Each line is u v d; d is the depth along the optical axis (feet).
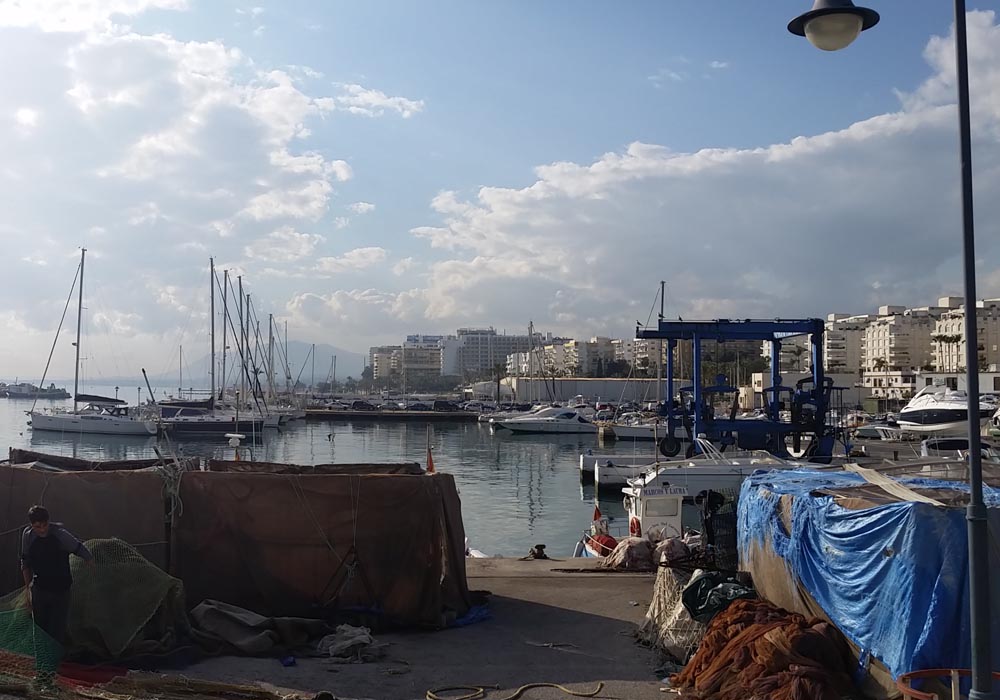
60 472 33.55
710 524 45.65
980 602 19.72
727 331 114.93
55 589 25.02
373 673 27.68
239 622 29.96
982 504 19.98
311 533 33.55
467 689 26.25
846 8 23.58
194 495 33.45
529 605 37.37
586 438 280.92
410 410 416.87
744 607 27.84
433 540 33.78
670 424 120.57
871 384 495.82
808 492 29.30
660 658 29.68
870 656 23.61
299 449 239.30
